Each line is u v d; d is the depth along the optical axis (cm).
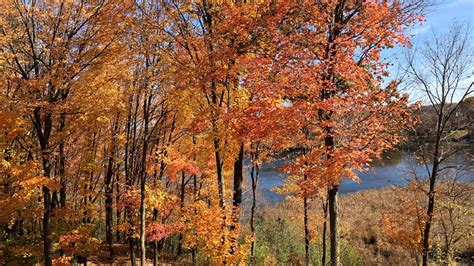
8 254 1173
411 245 1365
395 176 2988
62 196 1236
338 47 901
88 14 944
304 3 892
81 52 955
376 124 922
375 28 891
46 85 920
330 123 897
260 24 877
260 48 950
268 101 912
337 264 1033
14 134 882
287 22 927
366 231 2380
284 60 877
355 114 954
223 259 990
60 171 1147
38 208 1103
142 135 1527
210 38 930
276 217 2428
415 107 973
